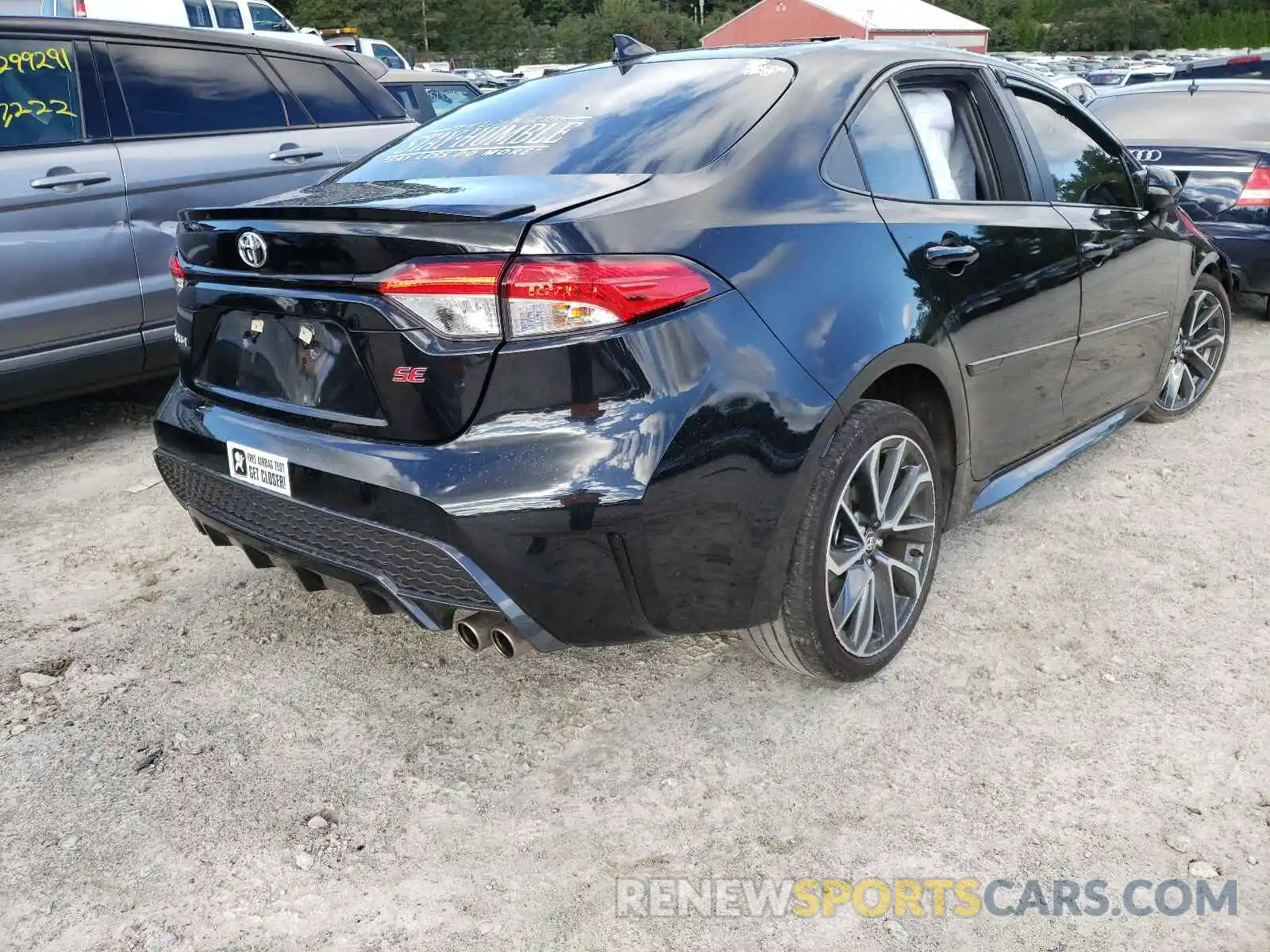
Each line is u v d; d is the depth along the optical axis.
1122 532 3.53
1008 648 2.82
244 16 13.34
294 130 5.01
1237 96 6.58
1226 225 6.24
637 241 2.03
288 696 2.64
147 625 2.99
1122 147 3.85
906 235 2.56
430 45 73.44
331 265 2.10
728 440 2.07
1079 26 87.75
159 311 4.48
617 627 2.13
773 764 2.36
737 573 2.18
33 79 4.15
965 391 2.77
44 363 4.15
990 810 2.20
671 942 1.88
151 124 4.48
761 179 2.31
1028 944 1.86
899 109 2.79
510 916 1.94
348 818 2.20
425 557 2.08
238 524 2.46
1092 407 3.66
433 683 2.69
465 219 1.95
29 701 2.61
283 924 1.93
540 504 1.96
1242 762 2.33
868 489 2.48
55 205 4.11
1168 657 2.77
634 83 2.77
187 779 2.32
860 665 2.55
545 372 1.95
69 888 2.01
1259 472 4.04
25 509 3.82
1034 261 3.02
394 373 2.05
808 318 2.23
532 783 2.31
